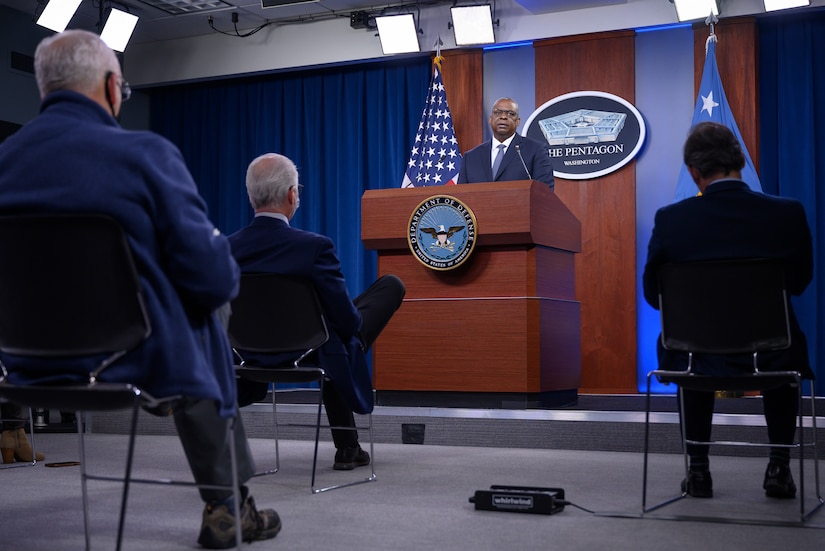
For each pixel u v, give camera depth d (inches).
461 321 172.1
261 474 133.7
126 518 102.8
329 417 139.9
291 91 323.0
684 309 102.7
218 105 335.0
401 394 176.9
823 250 258.8
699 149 111.3
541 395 171.2
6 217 68.2
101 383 69.9
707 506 107.5
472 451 161.6
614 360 275.0
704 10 259.0
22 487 126.5
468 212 167.5
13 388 70.0
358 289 307.0
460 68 294.7
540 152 206.8
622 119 275.7
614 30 277.0
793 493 112.7
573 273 189.0
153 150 72.9
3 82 292.0
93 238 68.6
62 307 69.8
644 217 276.8
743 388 103.1
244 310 119.5
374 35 302.7
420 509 105.5
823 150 261.3
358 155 309.1
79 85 76.0
